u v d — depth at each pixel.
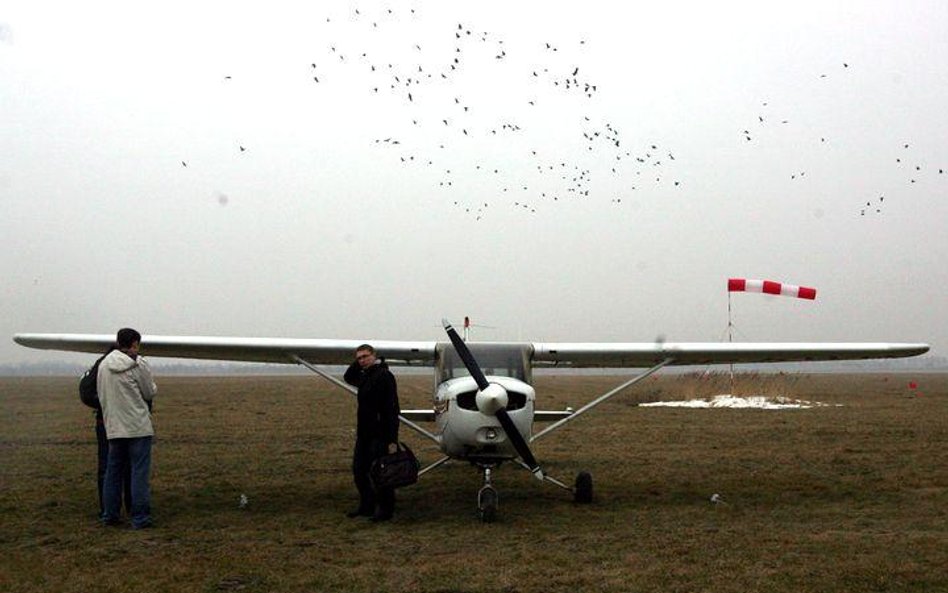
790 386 31.03
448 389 7.99
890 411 20.80
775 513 7.68
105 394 6.97
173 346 8.70
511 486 9.48
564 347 9.10
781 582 5.19
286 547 6.27
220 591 5.09
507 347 8.94
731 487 9.27
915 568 5.49
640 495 8.79
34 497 8.52
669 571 5.48
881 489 9.04
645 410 21.41
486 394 7.32
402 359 9.38
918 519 7.32
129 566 5.69
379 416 7.49
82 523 7.23
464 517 7.61
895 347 9.45
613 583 5.20
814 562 5.69
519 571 5.50
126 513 7.62
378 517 7.35
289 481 9.84
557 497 8.71
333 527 7.10
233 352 9.04
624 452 12.56
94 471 10.43
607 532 6.84
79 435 15.24
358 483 7.57
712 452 12.47
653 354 9.37
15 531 6.88
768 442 13.77
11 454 12.24
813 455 12.02
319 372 8.71
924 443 13.45
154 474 10.39
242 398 29.42
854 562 5.67
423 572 5.48
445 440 7.89
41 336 8.73
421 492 9.06
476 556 5.95
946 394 32.09
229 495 8.84
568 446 13.37
